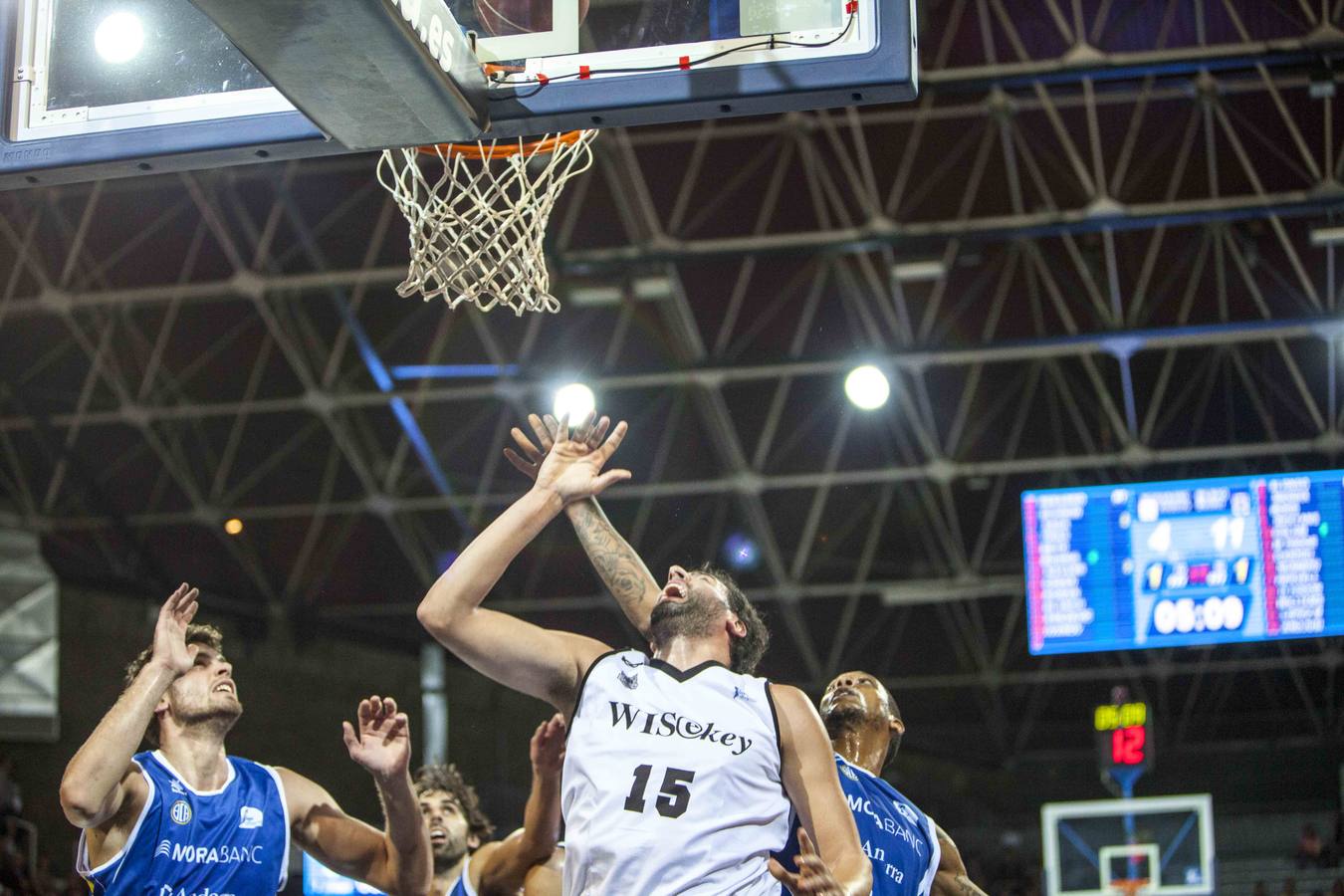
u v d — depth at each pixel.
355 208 13.14
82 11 3.58
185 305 13.92
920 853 3.70
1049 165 13.23
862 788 3.67
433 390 14.04
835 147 12.49
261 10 2.86
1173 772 19.94
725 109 3.40
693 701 2.78
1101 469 16.17
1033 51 11.65
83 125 3.50
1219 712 20.17
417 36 3.07
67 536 15.44
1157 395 14.16
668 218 13.50
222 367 14.62
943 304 14.66
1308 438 15.67
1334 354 14.66
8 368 14.19
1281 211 12.08
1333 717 19.23
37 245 13.31
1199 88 11.87
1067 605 12.54
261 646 16.02
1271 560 12.34
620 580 3.24
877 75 3.29
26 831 13.55
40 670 14.61
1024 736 19.98
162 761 3.60
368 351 13.44
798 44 3.35
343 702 16.84
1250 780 19.78
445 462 15.72
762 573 17.06
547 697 2.99
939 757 20.52
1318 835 19.36
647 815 2.66
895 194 12.34
